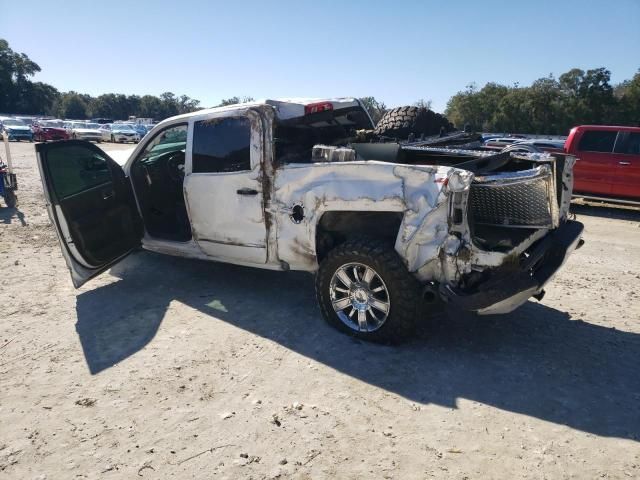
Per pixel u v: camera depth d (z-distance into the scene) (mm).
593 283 5609
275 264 4523
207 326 4379
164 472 2637
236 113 4469
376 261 3738
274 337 4152
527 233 3848
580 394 3342
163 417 3100
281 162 4336
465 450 2793
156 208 5645
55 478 2604
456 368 3656
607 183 10508
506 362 3750
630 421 3057
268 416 3104
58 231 4590
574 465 2674
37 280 5551
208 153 4730
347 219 4191
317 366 3689
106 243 5082
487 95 68625
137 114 135750
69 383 3488
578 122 62156
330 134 5387
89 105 133875
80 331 4301
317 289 4195
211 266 6023
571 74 63094
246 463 2697
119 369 3666
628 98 61875
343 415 3109
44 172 4398
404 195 3619
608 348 3996
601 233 8523
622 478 2580
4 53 105125
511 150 4527
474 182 3646
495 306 3459
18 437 2924
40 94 110688
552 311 4758
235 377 3553
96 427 3010
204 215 4848
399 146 4082
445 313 4602
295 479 2578
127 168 5387
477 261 3535
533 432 2947
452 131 6141
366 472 2627
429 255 3566
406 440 2877
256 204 4441
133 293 5176
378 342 3977
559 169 4215
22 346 4023
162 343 4070
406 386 3424
